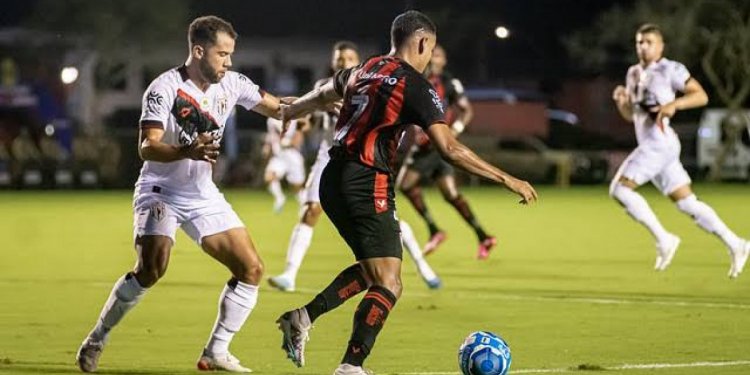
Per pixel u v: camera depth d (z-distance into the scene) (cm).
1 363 1861
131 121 11588
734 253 3023
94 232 4925
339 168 1655
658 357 1927
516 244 4275
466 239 4509
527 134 10531
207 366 1811
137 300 1794
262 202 7125
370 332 1627
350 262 3619
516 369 1806
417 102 1606
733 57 9544
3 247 4209
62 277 3228
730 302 2652
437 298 2736
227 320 1802
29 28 11181
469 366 1619
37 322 2348
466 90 10944
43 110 10625
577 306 2586
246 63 12581
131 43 11394
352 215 1647
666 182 3097
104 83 11250
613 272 3309
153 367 1841
